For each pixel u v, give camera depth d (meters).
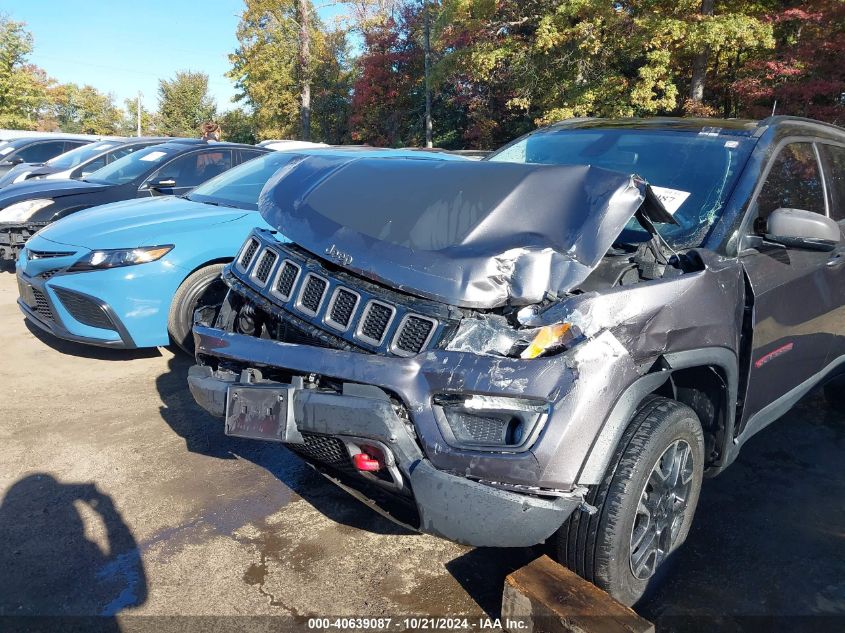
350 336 2.42
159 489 3.40
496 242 2.33
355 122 29.53
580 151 3.82
